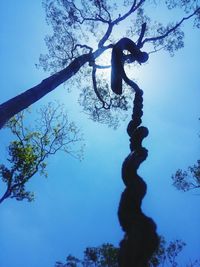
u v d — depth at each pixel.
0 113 7.82
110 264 17.72
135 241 1.29
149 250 1.29
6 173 17.94
